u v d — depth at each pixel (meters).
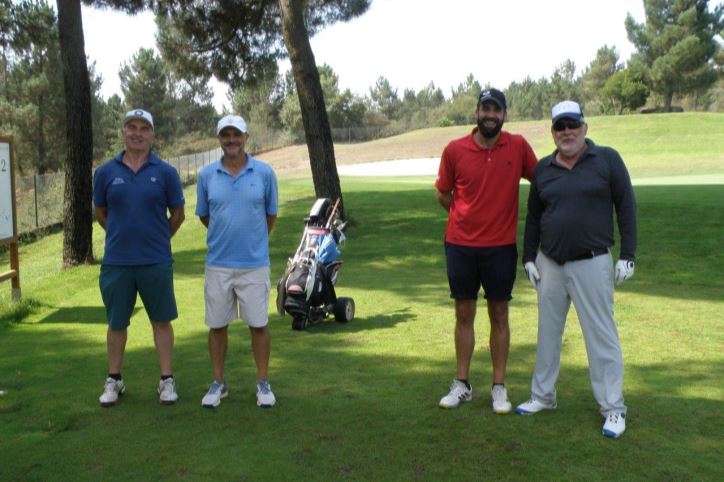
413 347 5.58
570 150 3.79
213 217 4.30
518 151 4.11
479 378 4.75
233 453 3.53
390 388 4.53
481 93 4.02
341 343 5.77
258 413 4.11
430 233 12.84
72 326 6.62
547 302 3.99
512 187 4.09
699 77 60.75
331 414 4.06
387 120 77.44
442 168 4.25
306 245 6.36
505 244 4.09
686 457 3.36
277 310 6.81
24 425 3.98
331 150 13.43
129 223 4.33
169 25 15.59
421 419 3.95
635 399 4.21
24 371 5.09
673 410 4.01
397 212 15.24
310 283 6.10
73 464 3.43
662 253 10.05
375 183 24.95
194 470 3.34
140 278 4.36
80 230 11.26
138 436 3.79
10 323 6.72
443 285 8.53
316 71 13.34
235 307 4.37
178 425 3.95
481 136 4.03
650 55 63.38
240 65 16.88
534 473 3.23
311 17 16.58
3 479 3.27
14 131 35.03
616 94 63.56
